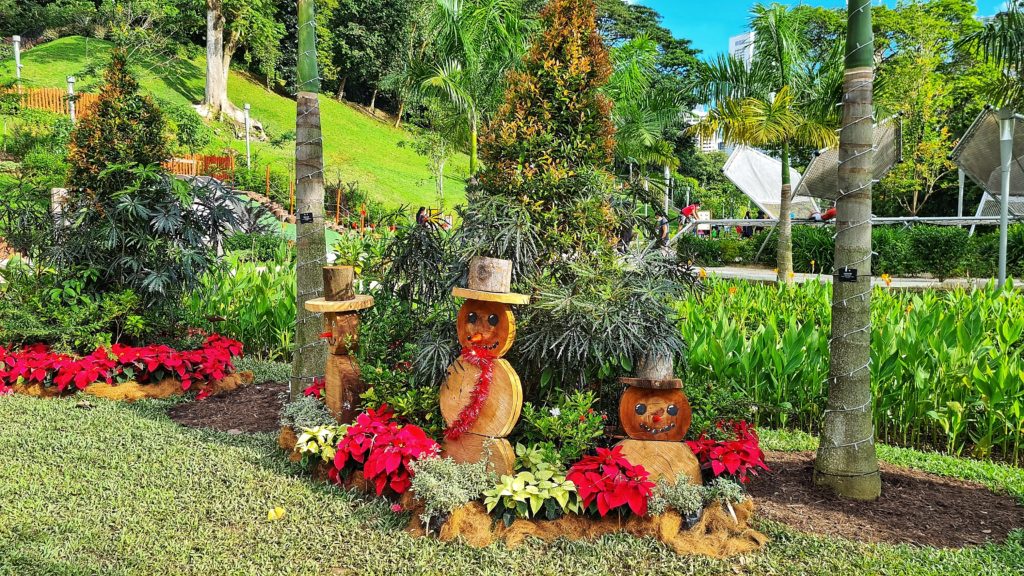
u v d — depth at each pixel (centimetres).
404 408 404
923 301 784
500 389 359
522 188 380
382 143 4147
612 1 4047
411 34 4103
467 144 1434
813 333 568
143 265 657
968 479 439
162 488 393
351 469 404
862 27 387
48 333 626
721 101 1298
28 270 702
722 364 572
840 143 401
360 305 451
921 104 2458
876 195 2964
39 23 3791
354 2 4456
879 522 368
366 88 5169
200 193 674
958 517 376
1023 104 736
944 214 3147
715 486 354
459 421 365
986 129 1220
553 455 356
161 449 456
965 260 1573
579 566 313
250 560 317
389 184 3366
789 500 396
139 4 2530
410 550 326
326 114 4169
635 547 329
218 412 571
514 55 1249
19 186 708
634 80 1330
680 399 359
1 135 1998
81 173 646
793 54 1244
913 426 546
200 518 357
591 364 382
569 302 348
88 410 546
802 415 572
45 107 2416
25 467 416
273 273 936
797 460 464
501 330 357
